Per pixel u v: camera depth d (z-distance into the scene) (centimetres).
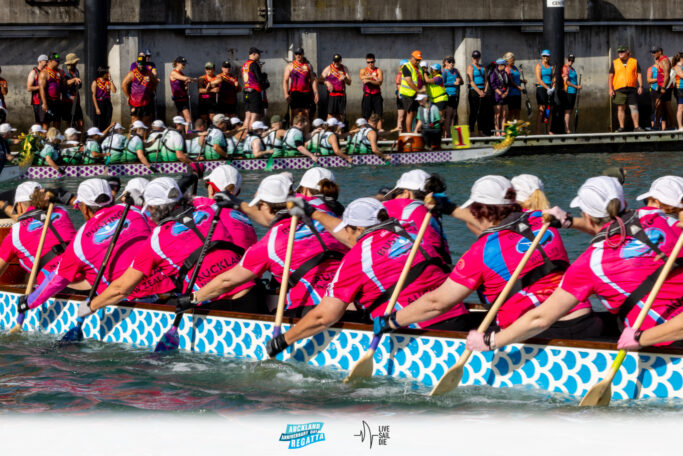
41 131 6406
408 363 2311
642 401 2064
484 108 8025
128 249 2723
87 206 2716
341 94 7569
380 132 6969
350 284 2253
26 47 7650
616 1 8781
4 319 2964
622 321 2030
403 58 8488
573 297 1989
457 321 2297
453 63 7500
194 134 6931
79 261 2705
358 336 2352
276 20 8094
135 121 6612
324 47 8312
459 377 2170
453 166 6756
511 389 2205
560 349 2134
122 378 2423
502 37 8675
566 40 8756
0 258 2881
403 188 2655
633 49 8956
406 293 2259
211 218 2564
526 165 6719
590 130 8956
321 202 2447
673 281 1939
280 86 8262
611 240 1959
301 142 6725
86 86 7562
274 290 2692
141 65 7125
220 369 2477
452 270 2309
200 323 2598
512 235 2080
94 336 2795
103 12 7500
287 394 2277
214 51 8081
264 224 2670
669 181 2002
